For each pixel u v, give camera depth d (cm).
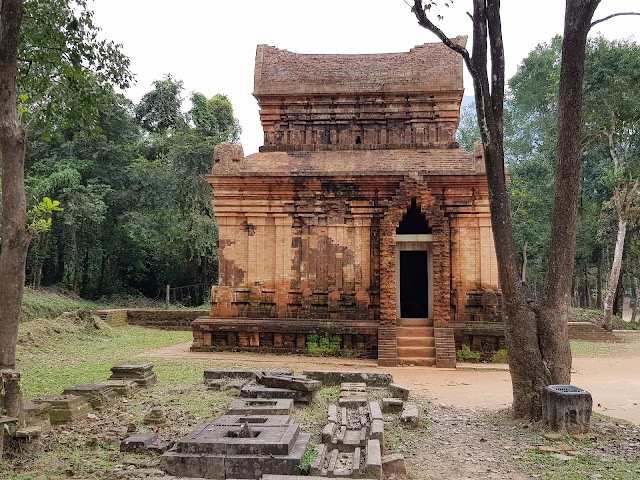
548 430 870
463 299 1758
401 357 1642
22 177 793
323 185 1833
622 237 2816
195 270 3906
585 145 2900
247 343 1803
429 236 1781
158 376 1329
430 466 712
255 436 734
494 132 977
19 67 1141
